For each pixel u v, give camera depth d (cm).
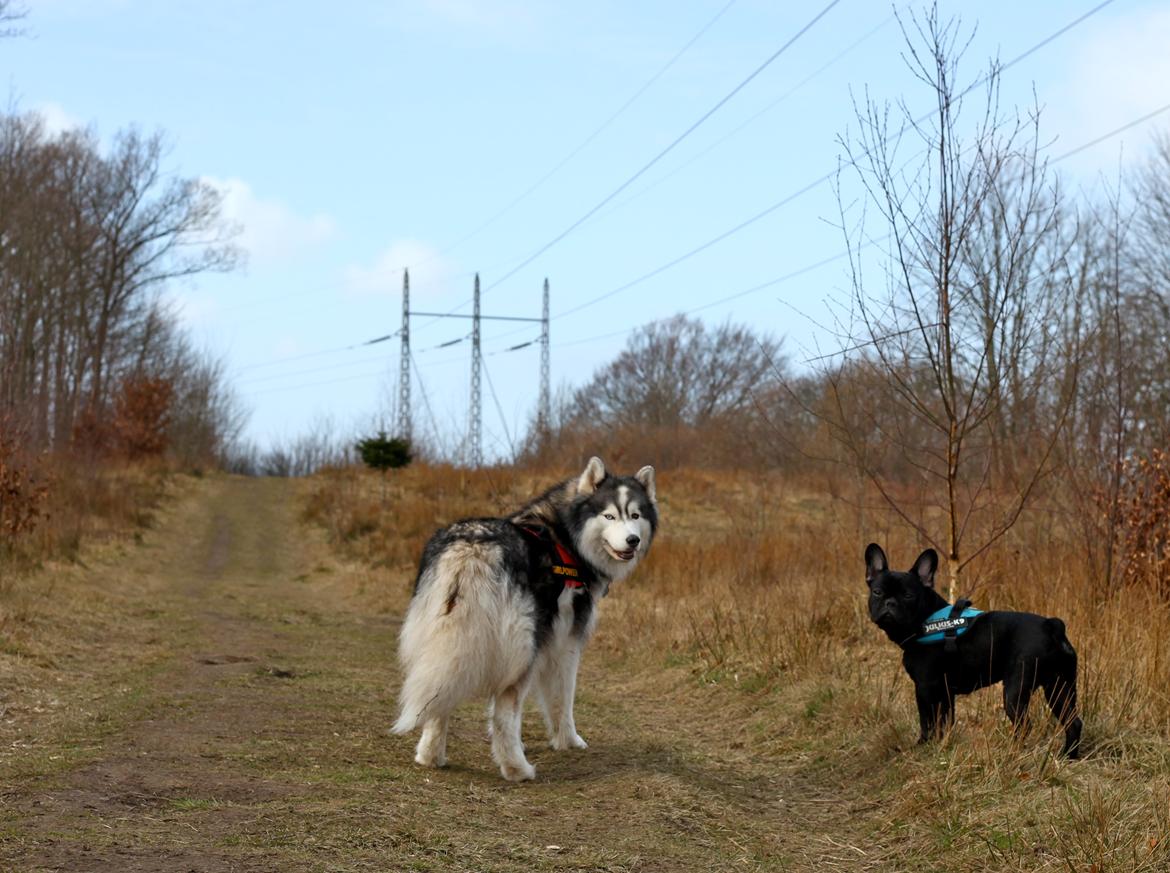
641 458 3447
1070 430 1129
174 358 6025
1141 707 668
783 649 991
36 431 2888
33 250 4094
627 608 1418
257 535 3291
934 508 1396
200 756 661
